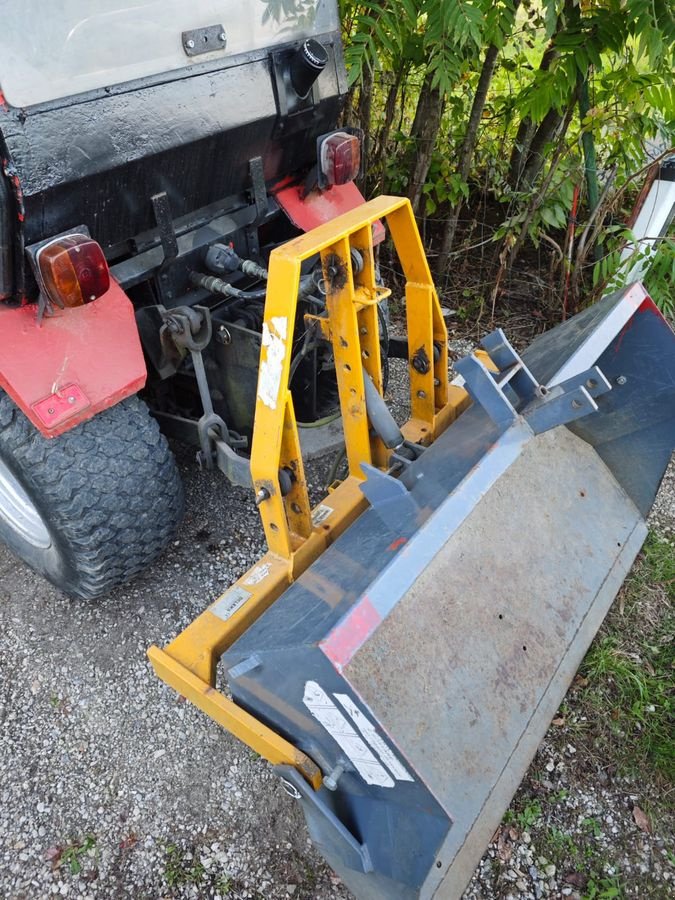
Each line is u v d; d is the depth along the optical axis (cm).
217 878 170
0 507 221
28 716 202
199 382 201
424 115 352
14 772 190
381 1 298
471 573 145
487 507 155
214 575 239
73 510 184
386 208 157
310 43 201
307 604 137
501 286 393
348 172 229
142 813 182
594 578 181
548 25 255
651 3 255
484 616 145
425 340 187
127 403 193
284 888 168
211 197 209
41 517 194
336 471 225
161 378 215
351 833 142
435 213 443
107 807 183
